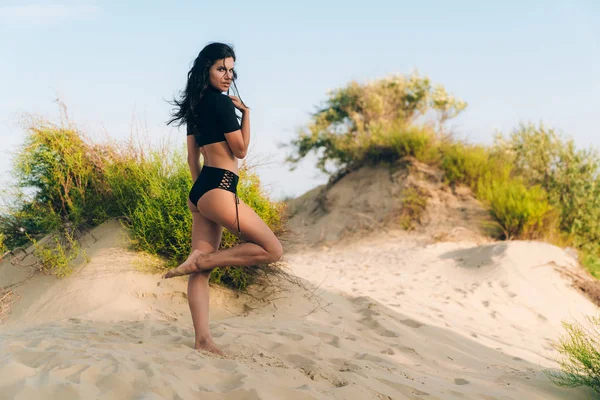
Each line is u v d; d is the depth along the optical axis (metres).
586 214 12.73
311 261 11.52
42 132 6.61
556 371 5.07
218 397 2.96
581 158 13.32
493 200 12.94
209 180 3.73
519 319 7.89
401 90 19.02
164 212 6.04
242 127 3.80
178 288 5.71
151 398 2.69
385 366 4.41
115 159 6.73
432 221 13.55
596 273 10.62
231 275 6.02
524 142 14.25
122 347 3.69
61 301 5.45
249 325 5.24
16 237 6.74
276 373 3.60
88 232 6.46
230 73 3.83
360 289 8.22
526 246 10.45
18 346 3.39
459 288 8.80
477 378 4.65
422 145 15.29
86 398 2.64
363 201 15.05
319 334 5.09
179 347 3.85
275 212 6.52
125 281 5.61
